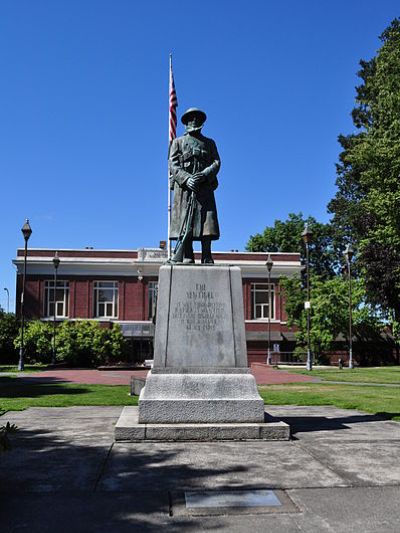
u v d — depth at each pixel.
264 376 26.50
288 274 47.69
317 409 11.80
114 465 6.24
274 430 7.63
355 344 45.00
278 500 5.05
